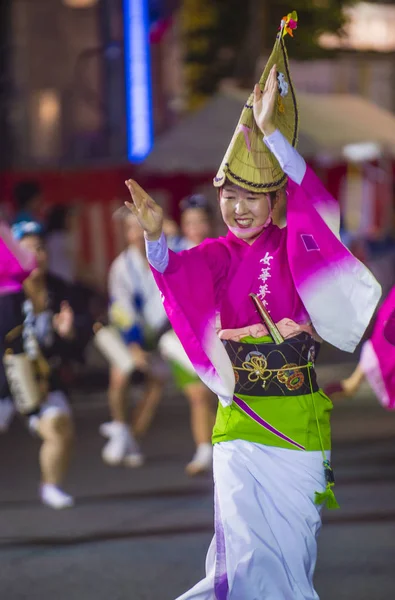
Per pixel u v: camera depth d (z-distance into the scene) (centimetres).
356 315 903
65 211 2594
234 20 4200
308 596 884
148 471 1827
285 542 888
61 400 1591
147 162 3148
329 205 896
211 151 3086
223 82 4272
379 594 1162
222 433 912
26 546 1391
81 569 1284
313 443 908
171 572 1262
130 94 3881
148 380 1903
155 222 847
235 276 902
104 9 4100
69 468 1867
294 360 907
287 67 905
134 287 1853
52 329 1545
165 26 3938
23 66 4919
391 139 3173
